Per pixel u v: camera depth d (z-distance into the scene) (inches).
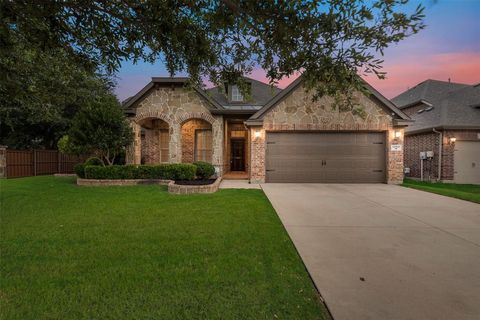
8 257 145.8
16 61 174.2
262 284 119.0
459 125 512.7
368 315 97.5
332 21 97.0
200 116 532.7
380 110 469.1
